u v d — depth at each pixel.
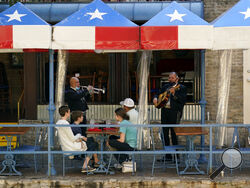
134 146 13.88
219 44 13.20
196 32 13.13
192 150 13.68
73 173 13.86
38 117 20.27
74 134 14.04
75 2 20.11
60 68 15.59
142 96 13.95
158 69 22.58
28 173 13.85
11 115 22.72
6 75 25.44
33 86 20.20
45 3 20.03
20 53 25.27
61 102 15.59
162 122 15.52
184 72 22.03
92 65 23.27
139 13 19.39
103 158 15.04
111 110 20.39
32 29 13.02
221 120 14.25
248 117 19.86
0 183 12.80
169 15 13.55
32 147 14.45
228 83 14.27
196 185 12.83
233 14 13.50
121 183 12.75
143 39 13.10
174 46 13.09
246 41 13.16
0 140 16.50
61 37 13.17
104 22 13.41
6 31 13.01
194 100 20.16
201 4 19.86
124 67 20.36
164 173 13.84
